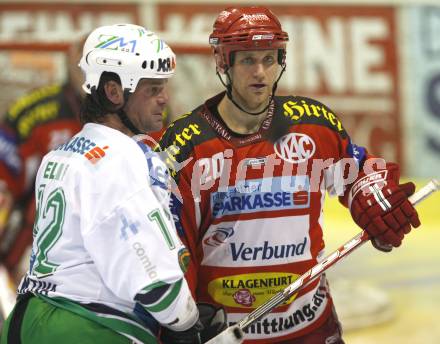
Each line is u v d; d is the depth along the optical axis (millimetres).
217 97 7531
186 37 15367
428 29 23719
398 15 23672
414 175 23891
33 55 17094
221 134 7410
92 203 6422
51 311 6578
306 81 23641
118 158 6508
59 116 12008
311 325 7867
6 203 12070
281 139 7492
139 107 6840
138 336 6594
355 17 23625
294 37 23531
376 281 17250
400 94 23781
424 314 15352
